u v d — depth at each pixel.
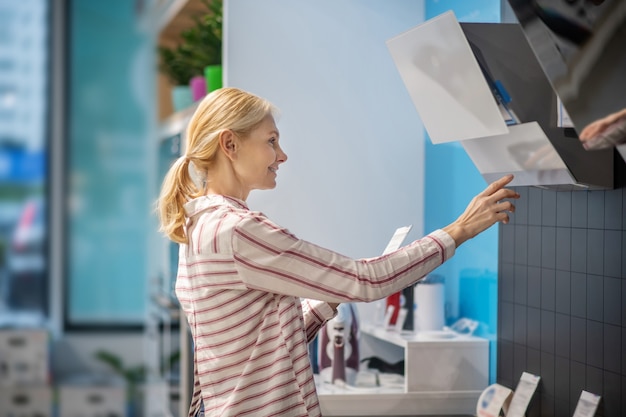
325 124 2.60
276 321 1.55
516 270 2.25
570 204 2.00
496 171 1.96
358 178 2.63
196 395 1.68
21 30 7.98
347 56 2.61
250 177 1.64
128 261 7.70
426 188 2.68
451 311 2.68
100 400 6.21
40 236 7.56
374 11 2.62
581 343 1.96
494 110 1.65
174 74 3.76
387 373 2.62
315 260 1.49
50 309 6.63
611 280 1.84
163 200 1.67
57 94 6.88
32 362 5.79
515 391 2.18
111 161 8.08
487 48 1.71
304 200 2.59
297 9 2.56
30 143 7.91
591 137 1.45
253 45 2.54
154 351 4.67
